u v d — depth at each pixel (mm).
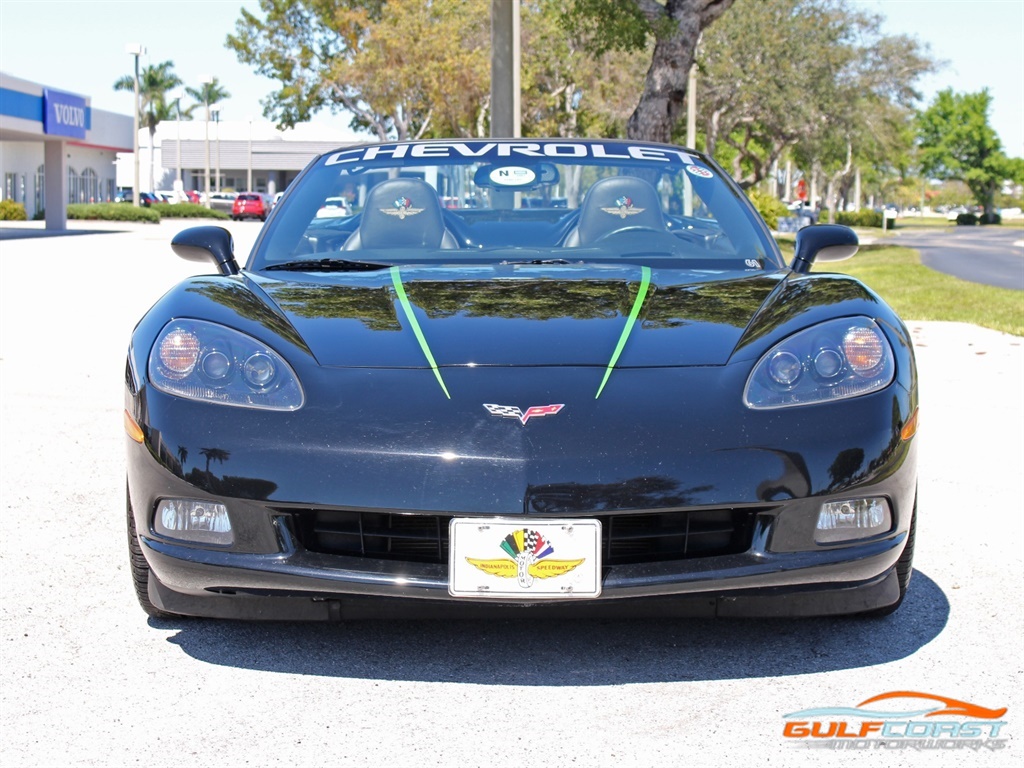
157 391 2584
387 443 2420
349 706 2459
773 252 3561
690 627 2920
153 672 2646
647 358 2633
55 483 4461
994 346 9234
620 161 3922
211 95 84375
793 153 42656
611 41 15391
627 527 2461
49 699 2498
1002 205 132750
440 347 2678
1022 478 4699
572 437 2406
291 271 3348
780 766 2184
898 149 44469
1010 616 3023
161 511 2555
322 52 41375
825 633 2885
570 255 3502
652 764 2197
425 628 2904
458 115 39250
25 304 11781
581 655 2732
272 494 2424
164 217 51500
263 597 2631
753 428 2457
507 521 2363
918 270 21562
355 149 4117
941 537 3822
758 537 2461
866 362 2604
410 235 3619
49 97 33719
